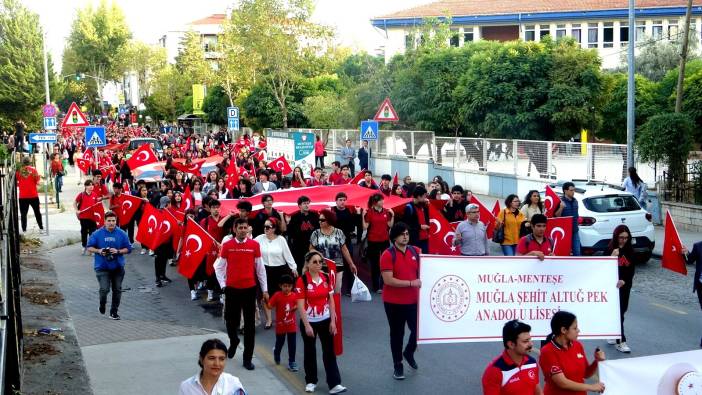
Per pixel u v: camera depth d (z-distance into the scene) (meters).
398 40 64.94
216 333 12.29
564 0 63.59
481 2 66.00
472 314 9.12
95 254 13.37
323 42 56.31
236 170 22.50
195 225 13.73
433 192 17.61
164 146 50.50
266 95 57.62
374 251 14.84
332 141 47.69
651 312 13.05
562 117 30.45
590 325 9.43
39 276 17.00
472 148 32.50
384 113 24.84
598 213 17.11
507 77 31.28
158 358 10.77
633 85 23.19
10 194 13.57
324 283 9.27
